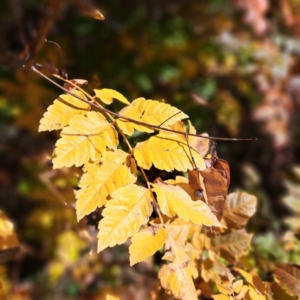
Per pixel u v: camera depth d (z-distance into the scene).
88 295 0.87
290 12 1.16
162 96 1.05
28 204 0.95
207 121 1.04
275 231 0.87
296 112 1.28
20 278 0.94
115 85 1.02
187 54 1.16
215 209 0.49
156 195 0.49
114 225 0.45
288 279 0.54
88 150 0.47
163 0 1.28
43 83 0.82
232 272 0.61
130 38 1.14
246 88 1.21
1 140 0.82
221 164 0.49
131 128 0.49
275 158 1.36
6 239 0.59
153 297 0.58
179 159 0.48
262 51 1.15
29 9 1.15
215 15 1.26
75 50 1.09
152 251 0.45
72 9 1.14
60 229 0.79
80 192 0.46
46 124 0.48
